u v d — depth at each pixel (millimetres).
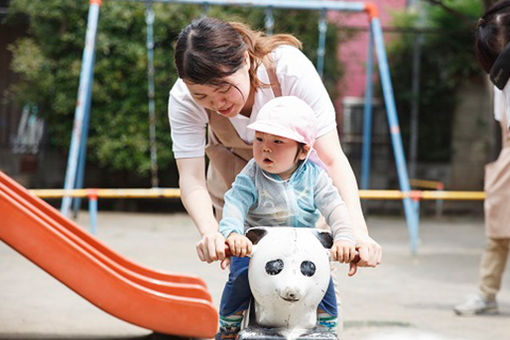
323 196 3596
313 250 3326
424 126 21109
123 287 5695
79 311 7414
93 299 5680
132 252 11859
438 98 20828
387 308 7844
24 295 8148
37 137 20078
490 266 7668
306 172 3617
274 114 3443
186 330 5766
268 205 3605
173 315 5742
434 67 20875
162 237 14109
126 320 5719
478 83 20891
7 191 6078
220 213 4879
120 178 20141
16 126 20016
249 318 3521
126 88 18500
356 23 22484
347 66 21297
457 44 20438
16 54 18469
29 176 20016
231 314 3639
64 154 19953
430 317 7379
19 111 19953
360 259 3395
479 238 15508
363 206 19938
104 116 18562
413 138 19844
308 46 19219
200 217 3912
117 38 18328
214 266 10586
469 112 21031
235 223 3439
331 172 3928
